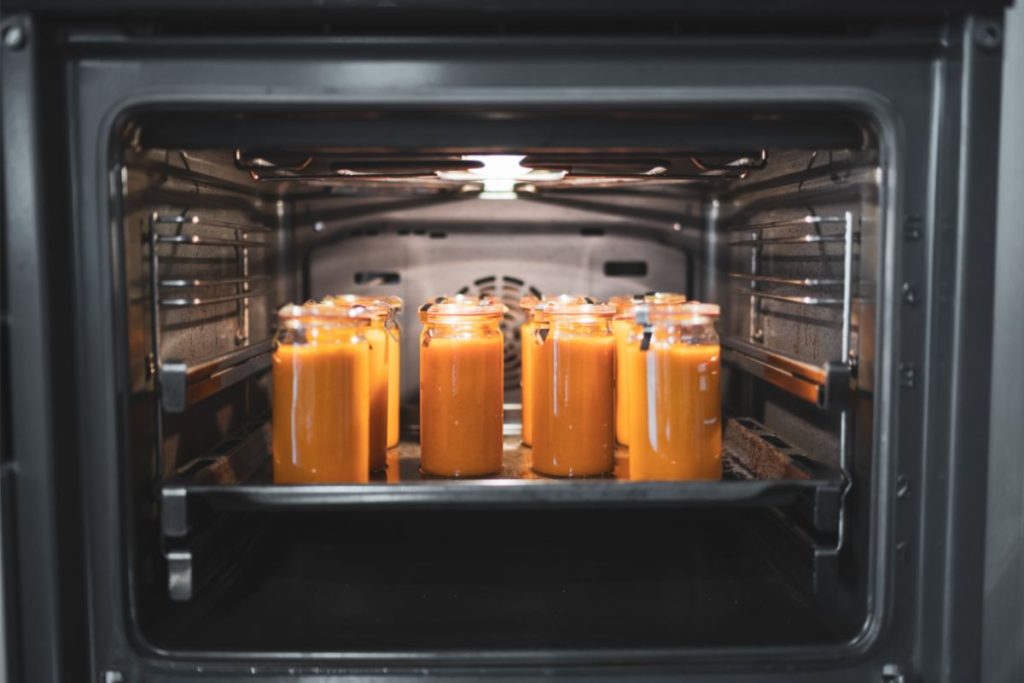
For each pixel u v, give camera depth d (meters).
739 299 1.46
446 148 0.92
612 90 0.87
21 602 0.85
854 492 0.96
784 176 1.21
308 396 1.02
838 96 0.87
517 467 1.21
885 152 0.88
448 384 1.13
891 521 0.90
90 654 0.89
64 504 0.86
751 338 1.41
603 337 1.14
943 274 0.88
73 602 0.87
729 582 1.17
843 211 1.01
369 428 1.19
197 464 1.07
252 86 0.86
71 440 0.87
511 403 1.54
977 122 0.86
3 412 0.84
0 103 0.82
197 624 1.02
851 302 0.97
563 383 1.13
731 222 1.48
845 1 0.83
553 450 1.13
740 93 0.87
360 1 0.81
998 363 0.92
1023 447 0.93
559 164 1.12
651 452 1.04
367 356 1.07
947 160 0.87
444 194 1.50
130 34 0.85
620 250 1.52
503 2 0.82
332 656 0.92
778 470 1.10
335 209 1.50
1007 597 0.93
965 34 0.85
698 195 1.52
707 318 1.06
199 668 0.90
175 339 1.06
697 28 0.88
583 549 1.32
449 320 1.13
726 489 0.93
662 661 0.92
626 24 0.88
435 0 0.82
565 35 0.86
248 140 0.91
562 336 1.13
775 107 0.87
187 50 0.86
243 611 1.07
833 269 1.05
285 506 0.92
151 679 0.90
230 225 1.22
